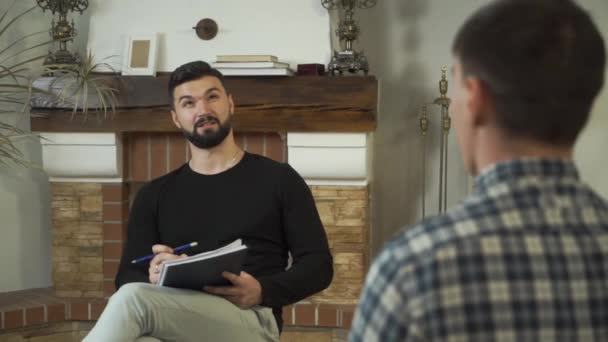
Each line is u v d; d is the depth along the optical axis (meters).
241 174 2.40
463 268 0.77
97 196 3.59
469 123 0.84
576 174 0.83
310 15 3.46
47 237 3.87
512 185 0.81
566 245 0.78
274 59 3.35
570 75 0.78
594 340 0.77
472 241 0.78
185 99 2.39
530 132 0.80
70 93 3.43
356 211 3.44
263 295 2.17
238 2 3.50
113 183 3.58
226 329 2.11
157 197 2.44
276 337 2.27
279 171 2.40
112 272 3.61
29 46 3.72
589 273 0.78
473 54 0.82
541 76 0.78
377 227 3.95
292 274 2.25
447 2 3.81
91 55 3.52
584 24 0.80
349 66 3.35
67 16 3.76
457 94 0.86
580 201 0.81
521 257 0.77
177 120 2.46
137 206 2.46
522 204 0.80
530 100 0.79
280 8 3.48
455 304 0.76
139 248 2.40
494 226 0.79
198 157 2.44
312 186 3.45
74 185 3.60
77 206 3.60
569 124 0.80
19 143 3.76
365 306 0.81
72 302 3.52
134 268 2.37
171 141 3.60
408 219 3.92
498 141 0.82
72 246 3.62
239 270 2.10
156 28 3.53
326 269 2.32
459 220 0.80
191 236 2.37
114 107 3.42
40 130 3.49
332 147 3.38
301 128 3.35
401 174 3.90
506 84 0.79
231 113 2.46
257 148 3.53
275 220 2.37
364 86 3.31
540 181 0.81
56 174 3.56
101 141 3.49
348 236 3.45
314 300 3.48
